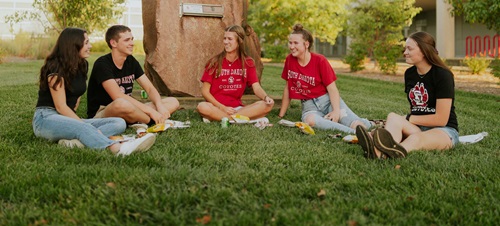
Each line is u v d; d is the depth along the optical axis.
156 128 3.74
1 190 2.31
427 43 3.39
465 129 4.54
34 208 2.09
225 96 4.68
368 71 13.63
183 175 2.51
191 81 5.30
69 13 14.55
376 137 3.02
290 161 2.97
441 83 3.38
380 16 14.82
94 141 3.12
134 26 22.77
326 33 17.75
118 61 4.13
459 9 9.14
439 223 2.01
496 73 9.22
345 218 2.05
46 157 2.93
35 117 3.36
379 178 2.60
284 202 2.21
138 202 2.14
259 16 18.61
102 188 2.31
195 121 4.46
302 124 3.98
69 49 3.33
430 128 3.57
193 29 5.30
